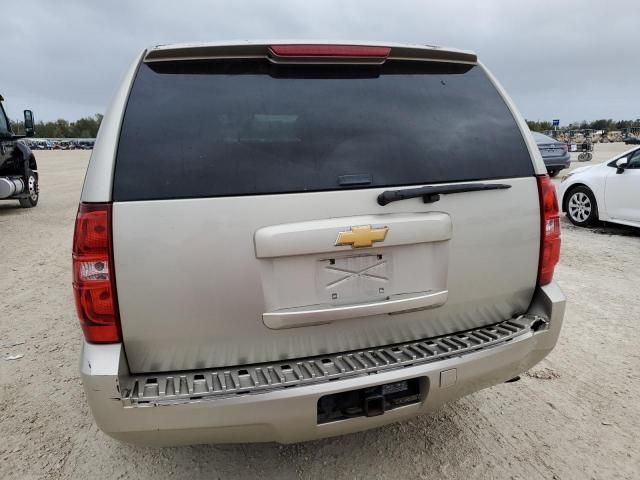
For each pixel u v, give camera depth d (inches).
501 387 127.8
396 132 85.2
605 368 135.7
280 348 78.9
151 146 75.1
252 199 74.8
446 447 104.6
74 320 179.2
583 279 211.5
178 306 73.7
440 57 94.7
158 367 76.5
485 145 90.1
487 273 88.8
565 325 163.9
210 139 77.2
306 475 97.3
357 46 86.9
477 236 86.7
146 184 73.0
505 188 88.7
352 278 79.5
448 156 86.7
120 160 73.6
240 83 82.7
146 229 71.9
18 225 370.0
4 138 417.4
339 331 81.0
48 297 204.1
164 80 81.0
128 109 77.3
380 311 80.7
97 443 109.1
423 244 83.1
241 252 74.4
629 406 117.6
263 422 74.0
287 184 76.8
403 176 82.6
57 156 1731.1
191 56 82.4
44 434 112.7
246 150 77.5
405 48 90.2
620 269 225.3
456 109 91.4
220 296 74.6
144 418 71.9
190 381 74.9
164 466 101.3
